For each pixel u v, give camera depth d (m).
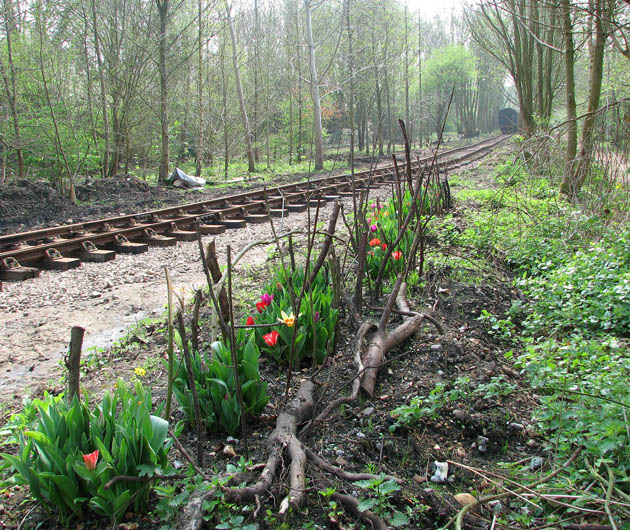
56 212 12.59
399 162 27.05
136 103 21.77
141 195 15.44
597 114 8.44
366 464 2.98
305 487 2.62
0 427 3.48
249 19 33.50
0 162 19.25
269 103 33.50
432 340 4.48
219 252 8.40
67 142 18.64
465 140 57.28
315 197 13.64
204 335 4.77
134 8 20.42
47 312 5.87
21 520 2.53
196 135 28.34
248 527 2.33
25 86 18.70
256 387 3.21
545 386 3.52
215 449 3.01
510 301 5.94
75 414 2.54
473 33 20.52
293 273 4.73
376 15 33.06
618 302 4.99
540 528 2.49
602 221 7.57
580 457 2.98
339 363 4.05
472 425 3.39
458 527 2.34
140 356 4.49
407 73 40.44
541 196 10.62
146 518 2.49
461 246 7.72
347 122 35.97
